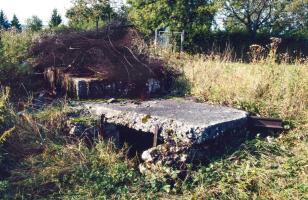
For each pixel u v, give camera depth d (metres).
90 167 4.18
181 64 7.68
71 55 6.28
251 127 4.88
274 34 26.05
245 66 7.30
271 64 6.53
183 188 3.84
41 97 5.72
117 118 4.80
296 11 29.31
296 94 5.54
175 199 3.69
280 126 4.82
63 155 4.27
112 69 5.95
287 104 5.32
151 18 23.38
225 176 3.94
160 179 3.92
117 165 4.17
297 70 6.27
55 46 6.49
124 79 5.93
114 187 3.89
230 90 5.82
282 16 29.61
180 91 6.39
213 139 4.28
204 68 7.02
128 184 3.97
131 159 4.48
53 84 6.11
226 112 4.92
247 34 25.14
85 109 5.01
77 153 4.34
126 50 6.46
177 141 4.21
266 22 29.84
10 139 4.40
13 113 4.72
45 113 4.86
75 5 15.09
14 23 31.02
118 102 5.40
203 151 4.22
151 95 6.14
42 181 3.93
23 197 3.72
